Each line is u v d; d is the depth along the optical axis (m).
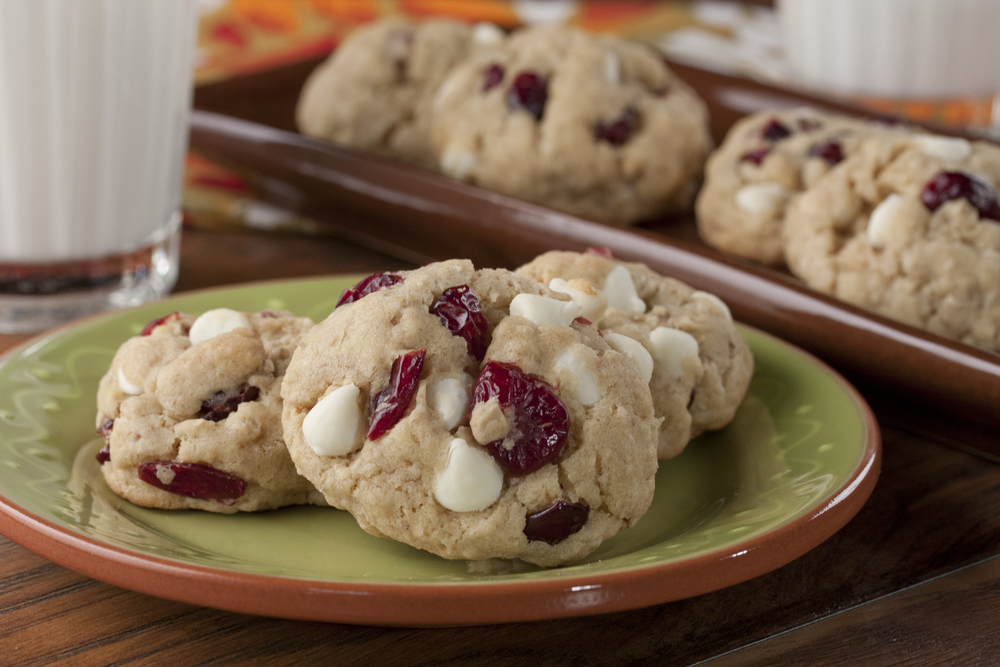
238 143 0.62
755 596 0.45
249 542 0.46
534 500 0.44
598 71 0.62
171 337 0.49
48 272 0.56
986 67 0.76
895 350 0.51
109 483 0.47
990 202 0.54
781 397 0.50
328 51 0.78
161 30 0.56
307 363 0.46
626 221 0.62
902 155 0.55
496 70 0.63
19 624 0.44
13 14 0.53
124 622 0.44
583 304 0.47
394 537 0.45
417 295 0.46
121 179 0.56
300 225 0.63
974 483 0.50
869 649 0.44
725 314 0.51
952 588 0.46
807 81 0.81
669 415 0.48
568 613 0.42
